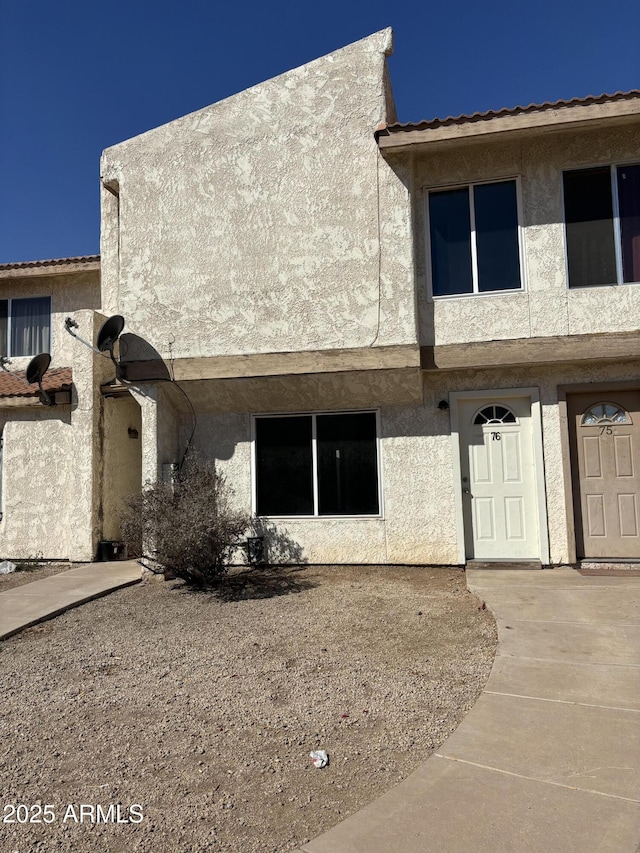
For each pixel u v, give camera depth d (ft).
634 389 29.43
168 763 12.86
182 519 27.55
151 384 32.68
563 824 9.96
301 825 10.51
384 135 29.17
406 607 24.04
